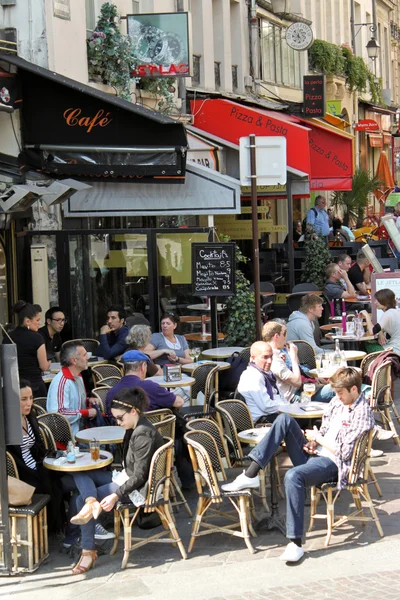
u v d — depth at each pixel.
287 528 8.88
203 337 14.97
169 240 15.16
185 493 11.17
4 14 16.23
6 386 8.73
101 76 18.09
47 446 9.95
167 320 13.78
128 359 11.01
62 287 15.41
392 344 14.45
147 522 9.43
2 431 8.77
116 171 15.01
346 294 18.59
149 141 14.92
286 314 20.97
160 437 9.22
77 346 10.88
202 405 12.67
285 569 8.70
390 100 48.25
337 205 33.25
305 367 12.89
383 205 37.62
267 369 11.22
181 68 18.22
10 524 8.97
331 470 9.23
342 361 12.81
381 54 49.34
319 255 21.77
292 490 8.93
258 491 10.91
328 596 7.98
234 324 15.41
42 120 14.98
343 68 36.09
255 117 20.84
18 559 8.96
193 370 12.84
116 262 15.30
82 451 9.99
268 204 27.56
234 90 26.06
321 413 10.15
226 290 14.81
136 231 15.19
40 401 11.56
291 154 20.58
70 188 13.82
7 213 14.41
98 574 8.88
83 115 14.92
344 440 9.21
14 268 15.73
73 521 8.79
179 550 9.39
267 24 28.27
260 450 9.30
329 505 9.27
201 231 15.08
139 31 18.25
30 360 12.33
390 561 8.73
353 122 39.19
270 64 28.62
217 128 21.14
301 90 31.80
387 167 37.94
